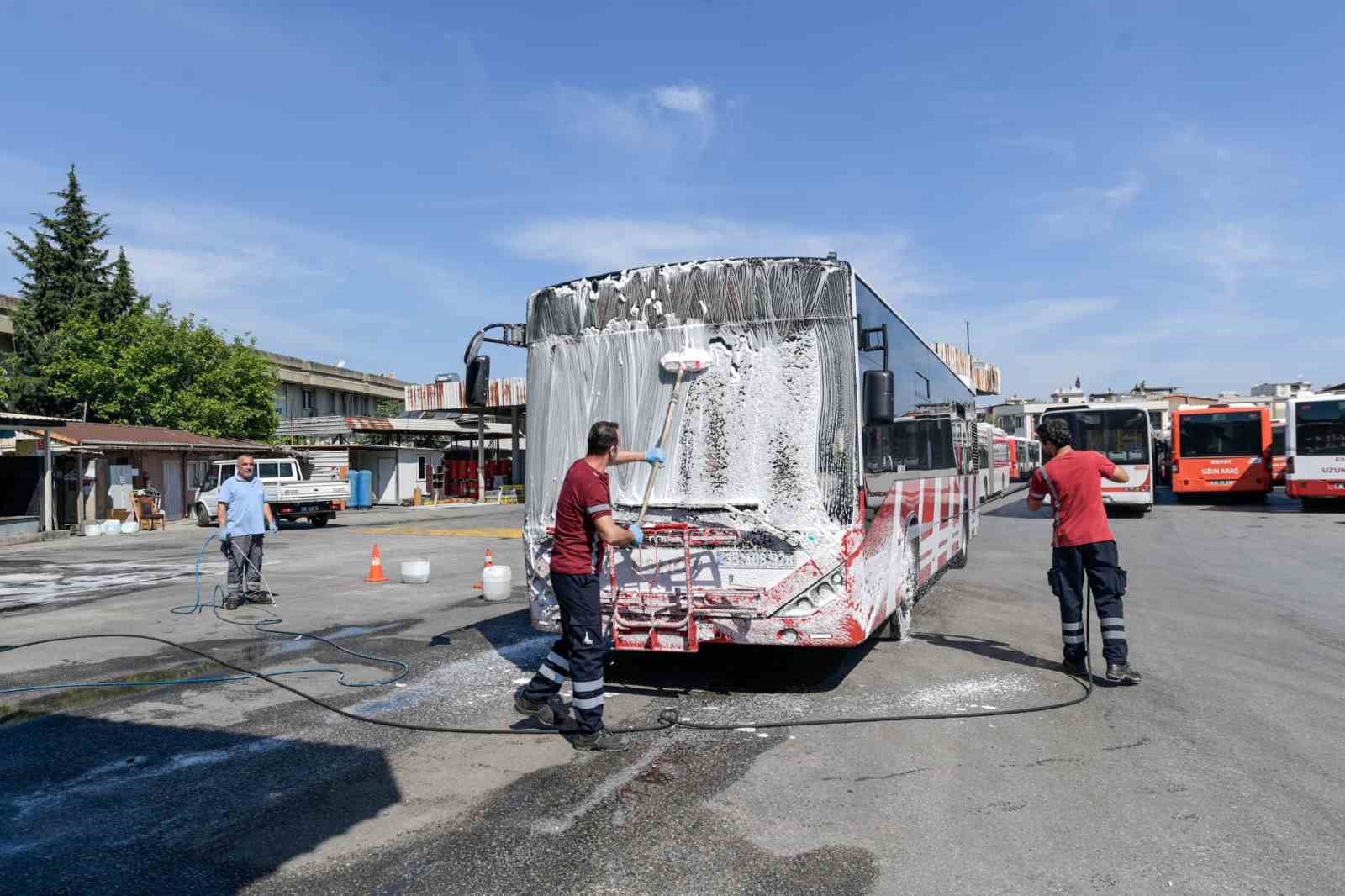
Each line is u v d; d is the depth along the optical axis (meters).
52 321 38.91
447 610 10.46
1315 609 9.97
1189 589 11.47
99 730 5.68
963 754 5.06
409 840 3.98
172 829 4.13
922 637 8.35
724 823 4.12
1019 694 6.33
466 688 6.71
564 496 5.27
